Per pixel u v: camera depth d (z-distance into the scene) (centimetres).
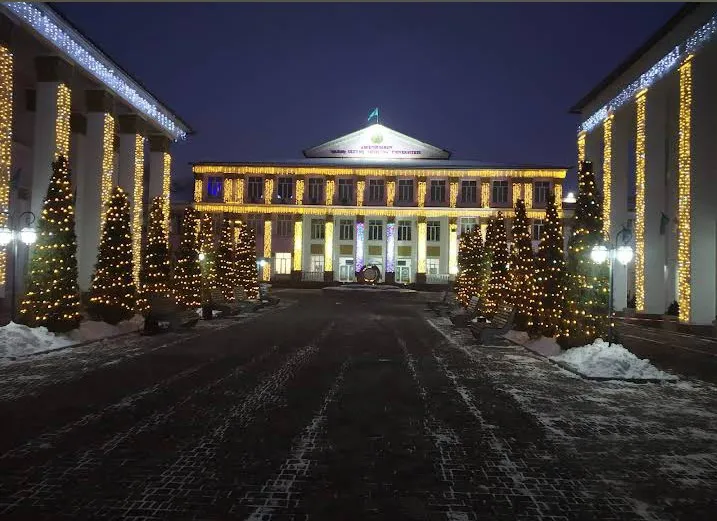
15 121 2667
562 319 1433
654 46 2572
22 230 1441
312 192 6106
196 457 636
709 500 542
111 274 1838
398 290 4756
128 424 762
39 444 675
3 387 982
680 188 2312
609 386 1059
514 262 2156
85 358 1294
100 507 505
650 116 2694
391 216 6044
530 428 774
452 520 492
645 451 684
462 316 2134
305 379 1078
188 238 2475
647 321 2591
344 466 615
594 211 1420
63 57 2180
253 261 3409
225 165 6066
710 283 2217
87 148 2581
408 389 1007
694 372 1254
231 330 1927
